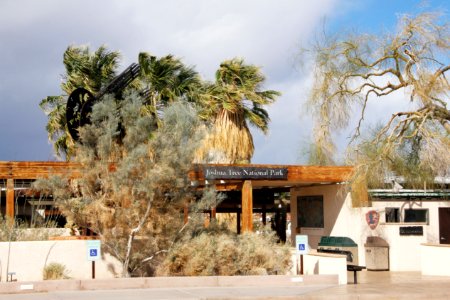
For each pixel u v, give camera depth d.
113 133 17.55
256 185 27.30
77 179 17.81
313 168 23.36
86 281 15.87
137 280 16.22
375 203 23.62
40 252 17.45
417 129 23.45
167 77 29.38
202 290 15.88
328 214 25.88
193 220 18.14
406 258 22.69
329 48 25.05
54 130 30.39
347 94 25.05
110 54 30.64
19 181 22.09
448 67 23.84
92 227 17.62
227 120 32.00
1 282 15.37
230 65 33.00
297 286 16.98
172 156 17.12
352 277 20.20
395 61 24.50
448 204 24.12
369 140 24.75
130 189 17.12
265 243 19.48
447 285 17.48
